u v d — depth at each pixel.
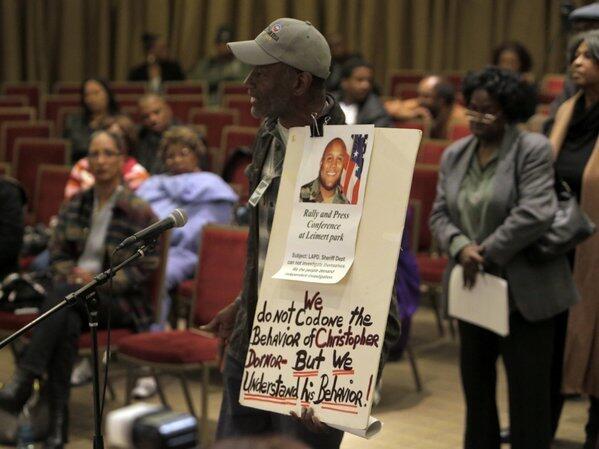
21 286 4.90
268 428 2.54
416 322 6.63
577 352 3.99
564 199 3.59
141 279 4.67
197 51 12.70
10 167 7.55
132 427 0.97
